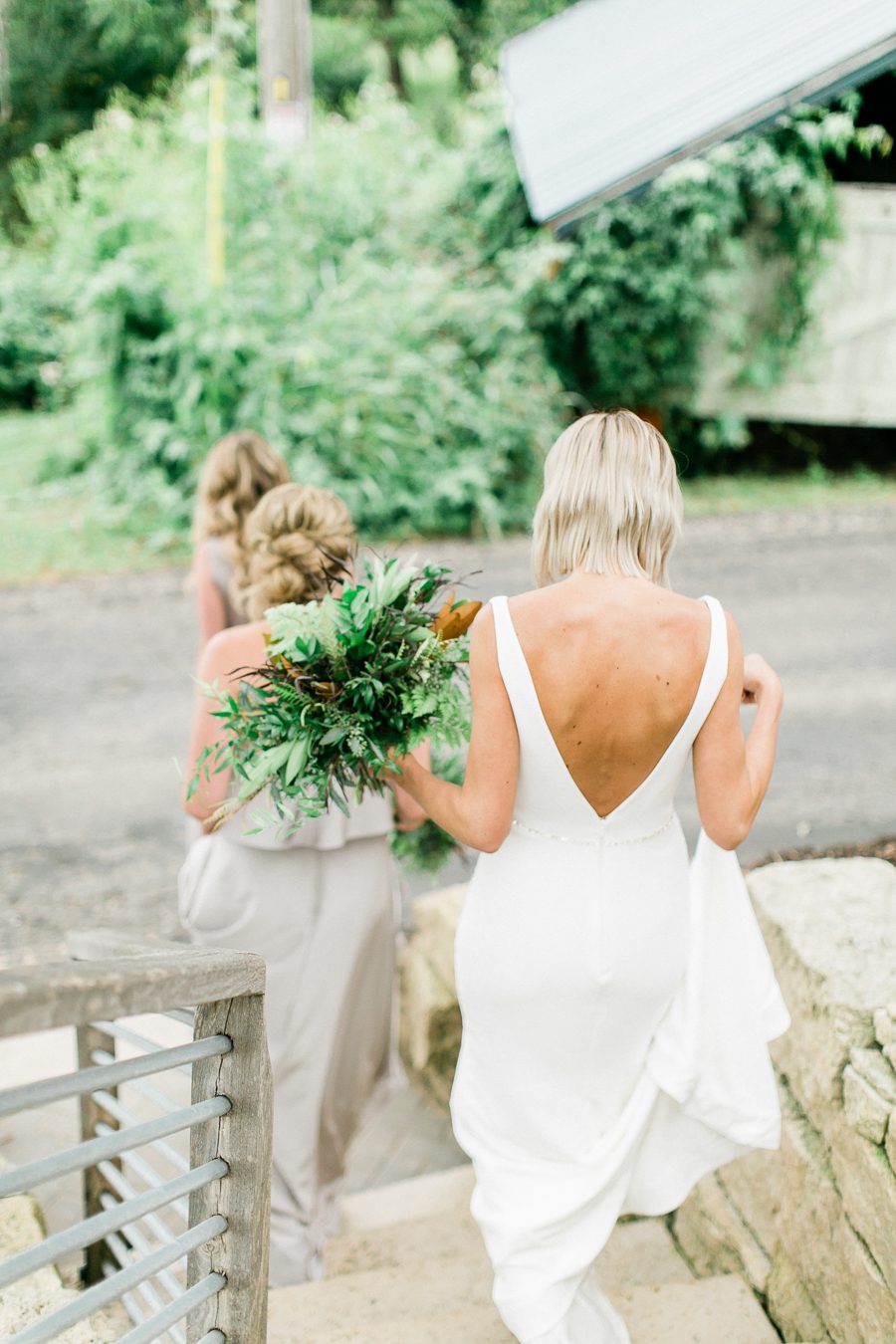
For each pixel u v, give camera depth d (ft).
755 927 6.57
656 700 5.49
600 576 5.60
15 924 13.28
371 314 25.49
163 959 4.35
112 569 24.61
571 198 17.83
